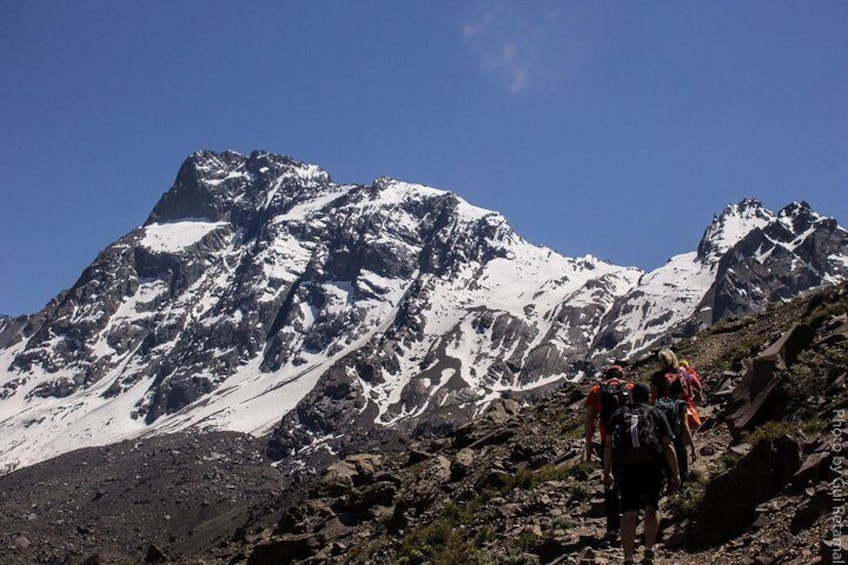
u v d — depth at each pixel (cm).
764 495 1481
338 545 3102
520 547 1889
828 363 1884
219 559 4150
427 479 3173
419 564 2284
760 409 1897
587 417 1530
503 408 4222
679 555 1491
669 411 1389
